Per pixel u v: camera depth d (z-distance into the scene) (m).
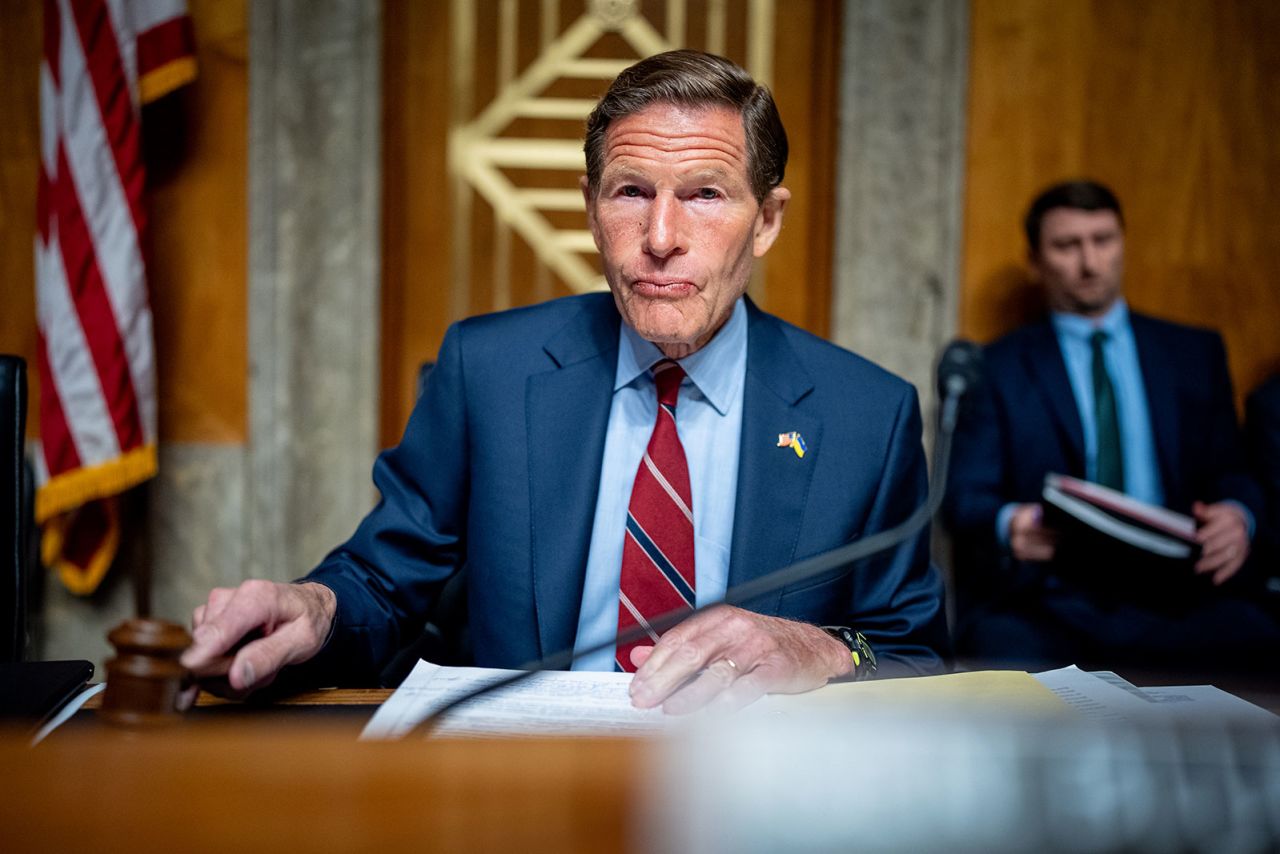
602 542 1.27
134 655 0.79
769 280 3.03
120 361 2.62
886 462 1.30
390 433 3.03
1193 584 2.27
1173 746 0.38
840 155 2.90
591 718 0.88
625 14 2.99
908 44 2.87
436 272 3.04
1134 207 2.92
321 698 1.00
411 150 3.02
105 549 2.76
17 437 1.34
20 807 0.38
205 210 2.87
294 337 2.90
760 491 1.26
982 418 2.52
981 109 2.90
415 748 0.39
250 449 2.91
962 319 2.93
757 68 2.99
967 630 2.37
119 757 0.40
